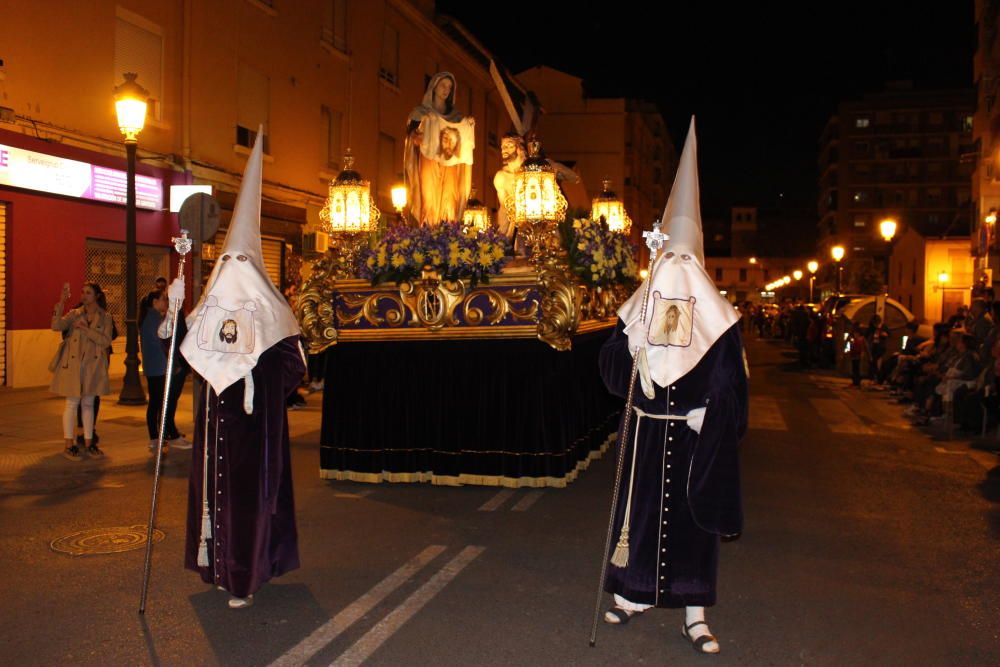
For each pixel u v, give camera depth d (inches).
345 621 186.7
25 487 312.7
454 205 378.0
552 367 314.0
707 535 172.6
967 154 1142.3
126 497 298.2
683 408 173.2
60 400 510.9
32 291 563.5
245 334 189.0
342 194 333.1
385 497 303.3
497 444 316.2
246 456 190.7
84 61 594.2
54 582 210.2
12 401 503.8
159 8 659.4
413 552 238.1
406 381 322.7
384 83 1040.8
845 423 513.7
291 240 842.8
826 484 336.8
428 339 317.1
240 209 202.2
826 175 3376.0
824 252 3408.0
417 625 185.2
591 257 346.9
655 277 177.6
